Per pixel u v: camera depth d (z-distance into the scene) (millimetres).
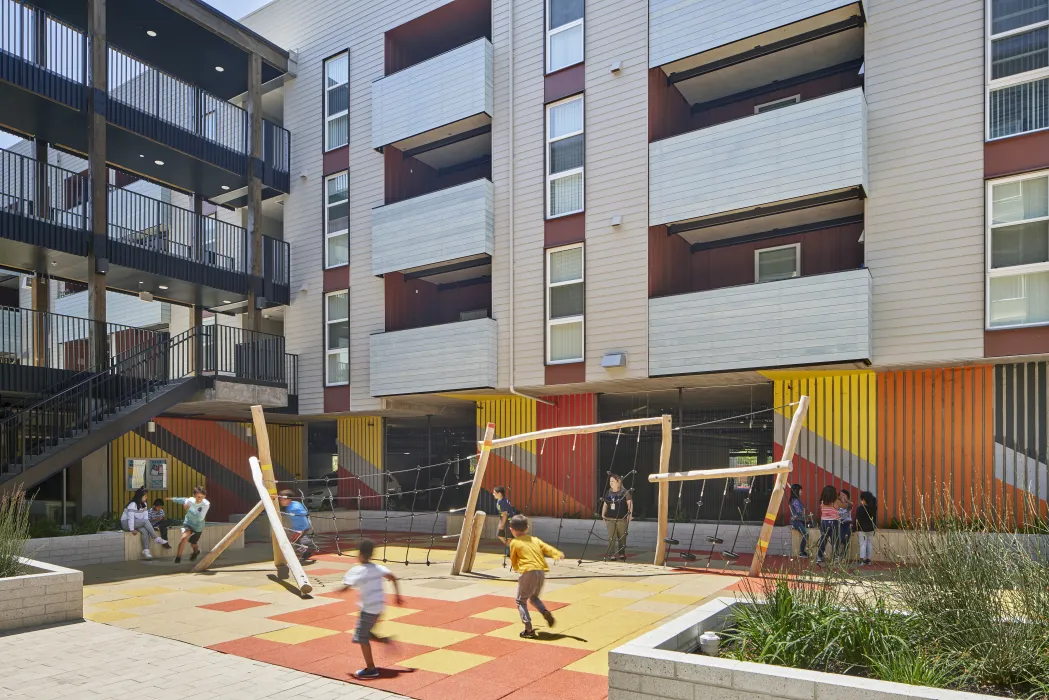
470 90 17438
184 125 19016
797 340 13039
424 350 17406
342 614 9359
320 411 19938
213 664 7133
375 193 19422
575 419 17297
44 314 15367
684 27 14969
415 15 19156
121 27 18656
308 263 20688
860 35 14188
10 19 14828
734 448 15633
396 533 19297
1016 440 12375
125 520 14586
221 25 19062
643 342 14820
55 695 6230
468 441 19703
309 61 21266
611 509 13992
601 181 15719
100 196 16016
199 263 18547
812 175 13148
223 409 19266
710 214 14172
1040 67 11883
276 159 21094
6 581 8523
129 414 15133
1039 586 5312
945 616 5422
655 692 4910
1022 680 4930
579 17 16453
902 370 13531
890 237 12922
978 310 12086
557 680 6586
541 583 8219
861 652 5387
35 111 15953
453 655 7387
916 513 13117
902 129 12992
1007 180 12039
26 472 13055
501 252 17000
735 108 16797
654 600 9969
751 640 5730
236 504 21156
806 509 14250
